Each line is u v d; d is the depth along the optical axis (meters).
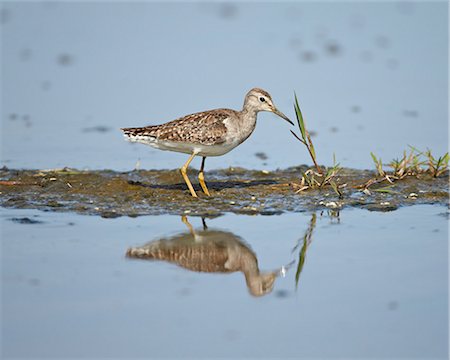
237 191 15.55
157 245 12.80
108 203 14.75
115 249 12.56
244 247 12.78
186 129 14.77
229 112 15.26
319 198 15.13
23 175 16.22
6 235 13.00
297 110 15.52
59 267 11.77
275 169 17.33
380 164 16.23
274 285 11.34
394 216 14.15
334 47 25.91
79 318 10.14
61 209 14.39
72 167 17.14
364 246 12.70
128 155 18.30
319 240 12.98
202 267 12.04
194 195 15.12
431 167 16.41
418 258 12.16
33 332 9.76
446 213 14.27
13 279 11.29
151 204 14.76
